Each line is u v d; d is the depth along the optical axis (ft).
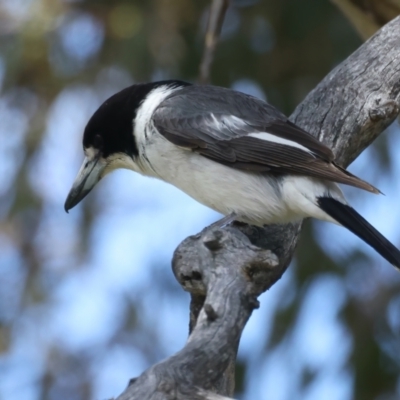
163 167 25.75
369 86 27.61
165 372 17.02
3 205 45.34
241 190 24.45
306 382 39.17
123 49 42.63
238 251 20.59
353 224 23.21
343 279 41.29
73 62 44.14
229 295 19.11
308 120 27.50
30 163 45.09
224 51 43.24
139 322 44.19
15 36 43.91
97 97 44.98
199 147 24.84
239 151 24.59
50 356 45.34
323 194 23.68
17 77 43.93
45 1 43.24
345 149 27.12
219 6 33.96
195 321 21.79
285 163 23.97
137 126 26.27
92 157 28.19
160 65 42.65
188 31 42.65
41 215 46.16
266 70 43.37
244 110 25.52
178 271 21.07
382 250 22.76
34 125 44.93
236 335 18.43
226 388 21.06
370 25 33.88
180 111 25.41
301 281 40.96
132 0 43.24
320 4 42.22
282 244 25.00
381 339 40.55
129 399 16.70
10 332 45.39
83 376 45.27
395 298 41.16
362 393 39.88
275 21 42.96
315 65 42.91
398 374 39.99
